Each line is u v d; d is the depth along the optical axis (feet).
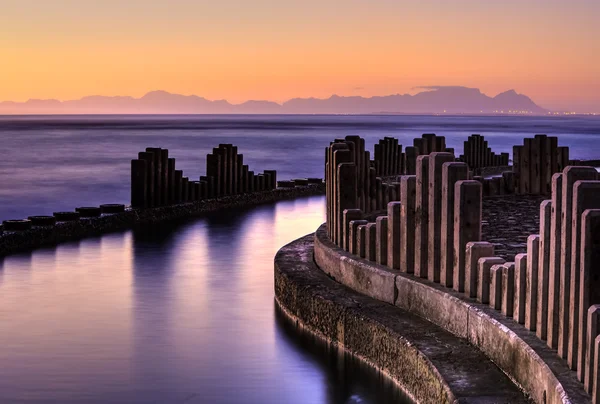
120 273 35.53
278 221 52.26
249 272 35.91
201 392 21.45
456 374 18.11
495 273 19.74
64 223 44.98
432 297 22.17
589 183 15.26
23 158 157.28
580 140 266.57
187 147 211.20
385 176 71.87
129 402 20.72
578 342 15.15
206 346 25.26
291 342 25.66
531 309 17.88
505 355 18.13
